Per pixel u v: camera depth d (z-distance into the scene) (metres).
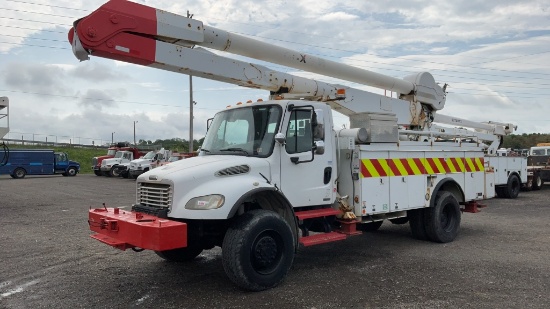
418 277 6.18
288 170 6.28
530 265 6.78
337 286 5.79
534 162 24.52
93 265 7.03
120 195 18.98
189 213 5.32
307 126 6.57
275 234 5.77
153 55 5.99
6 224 11.07
